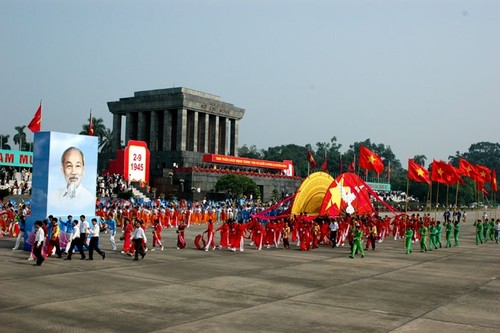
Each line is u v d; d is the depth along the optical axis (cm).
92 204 2833
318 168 19050
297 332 1225
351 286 1880
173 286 1777
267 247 3231
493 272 2370
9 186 5888
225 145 11375
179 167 8750
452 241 4259
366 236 3812
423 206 12219
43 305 1426
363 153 4188
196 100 10288
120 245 3041
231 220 3005
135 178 7750
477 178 4575
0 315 1305
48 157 2639
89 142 2827
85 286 1722
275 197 9200
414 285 1942
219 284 1841
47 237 2538
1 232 3388
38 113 3309
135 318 1315
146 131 10881
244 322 1305
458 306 1572
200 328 1234
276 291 1738
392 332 1250
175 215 4734
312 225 3341
